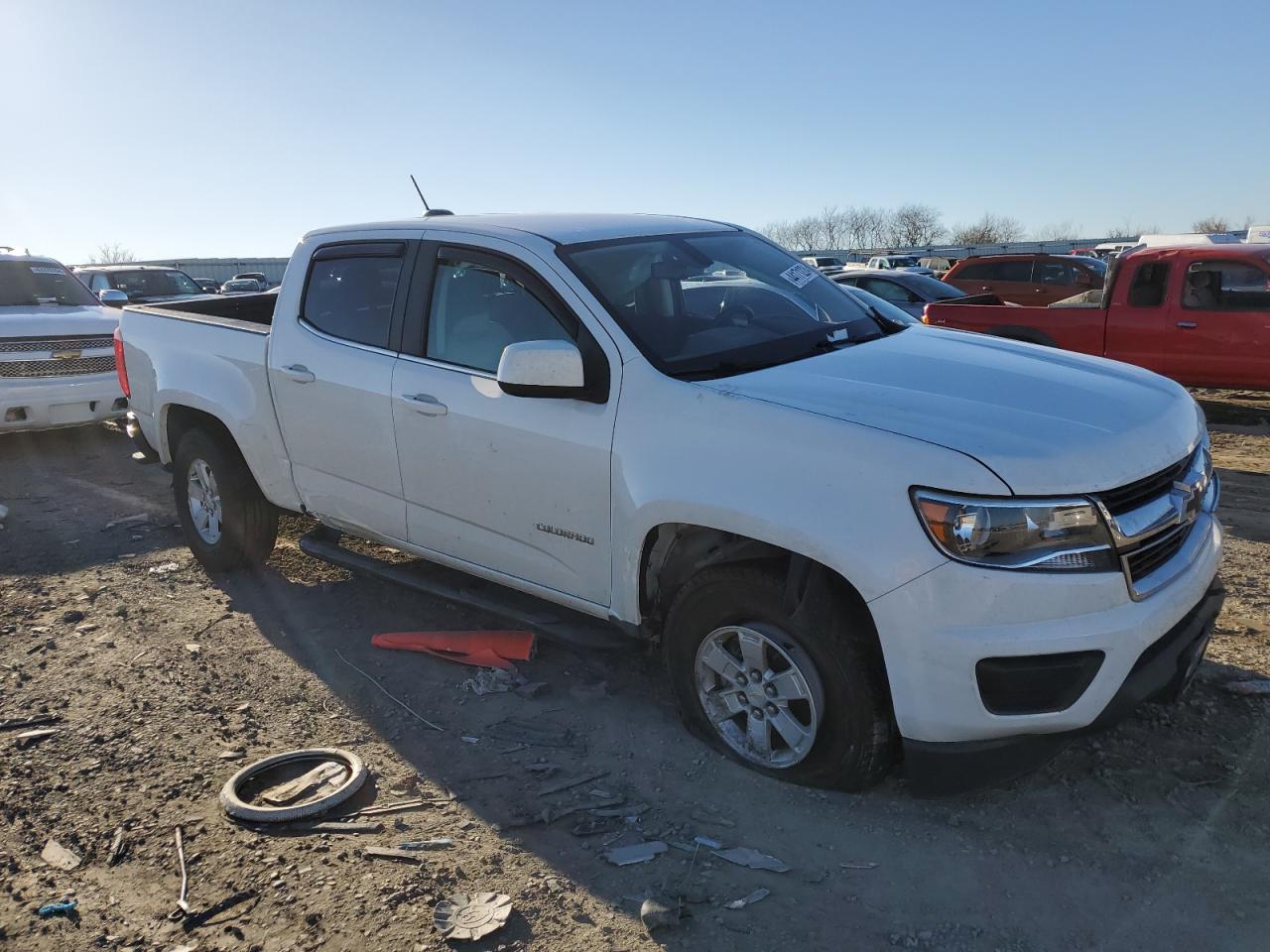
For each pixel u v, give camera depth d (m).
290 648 4.64
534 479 3.75
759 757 3.38
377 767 3.59
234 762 3.64
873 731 3.08
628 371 3.50
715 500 3.14
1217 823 3.05
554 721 3.88
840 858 2.97
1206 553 3.29
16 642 4.77
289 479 4.96
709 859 2.99
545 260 3.84
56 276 10.34
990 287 17.83
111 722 3.96
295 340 4.75
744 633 3.28
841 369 3.49
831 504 2.93
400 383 4.21
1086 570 2.82
